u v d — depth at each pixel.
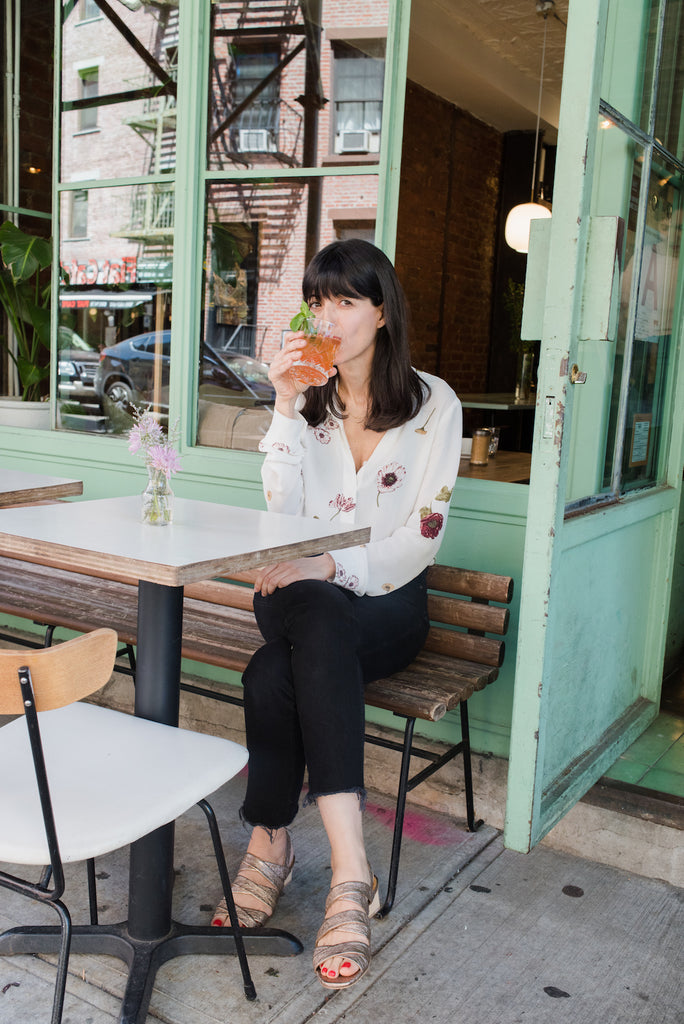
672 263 2.60
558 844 2.40
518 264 9.48
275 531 1.74
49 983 1.78
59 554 1.53
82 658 1.27
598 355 2.07
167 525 1.74
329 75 2.72
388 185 2.67
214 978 1.80
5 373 3.88
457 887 2.19
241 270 2.96
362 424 2.17
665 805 2.25
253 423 3.00
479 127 8.87
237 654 2.24
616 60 1.90
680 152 2.52
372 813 2.54
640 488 2.56
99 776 1.53
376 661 2.02
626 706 2.67
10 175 3.82
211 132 2.95
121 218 3.20
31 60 3.67
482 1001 1.77
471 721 2.59
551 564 1.83
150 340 3.18
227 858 2.28
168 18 2.96
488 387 9.74
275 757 1.83
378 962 1.88
